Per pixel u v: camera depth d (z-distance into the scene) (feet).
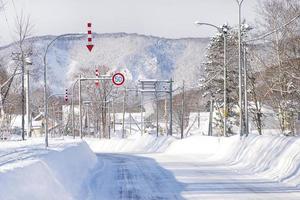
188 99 515.50
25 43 229.04
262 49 213.46
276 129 303.48
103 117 475.72
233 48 289.53
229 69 307.37
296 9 189.16
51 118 529.04
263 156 107.04
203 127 515.50
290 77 194.29
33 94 543.80
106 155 187.01
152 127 533.55
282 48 195.11
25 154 81.56
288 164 89.35
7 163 59.52
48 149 103.19
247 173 99.66
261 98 245.04
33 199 46.09
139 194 71.77
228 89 314.76
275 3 199.31
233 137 148.05
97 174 102.99
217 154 153.48
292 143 95.35
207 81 313.53
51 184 56.13
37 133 500.74
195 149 193.47
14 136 343.26
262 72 218.79
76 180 77.15
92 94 498.28
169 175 99.45
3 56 230.68
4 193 40.04
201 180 88.38
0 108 234.79
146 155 182.39
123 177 96.73
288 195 66.54
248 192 70.49
